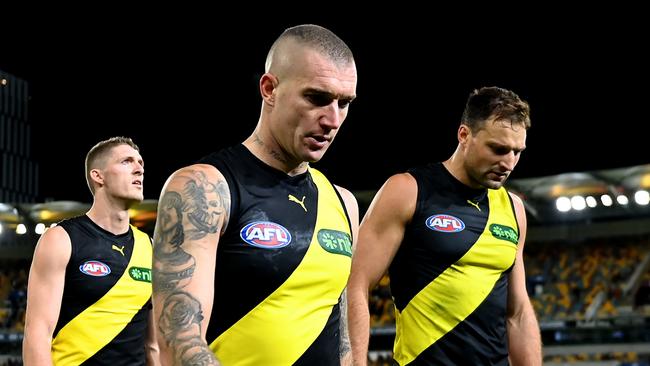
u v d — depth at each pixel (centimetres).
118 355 452
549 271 2036
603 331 1819
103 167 461
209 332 245
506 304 406
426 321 387
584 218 2003
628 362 1784
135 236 472
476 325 389
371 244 389
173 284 231
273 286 246
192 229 235
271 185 253
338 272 259
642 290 1909
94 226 458
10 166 1967
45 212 1961
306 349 249
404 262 395
